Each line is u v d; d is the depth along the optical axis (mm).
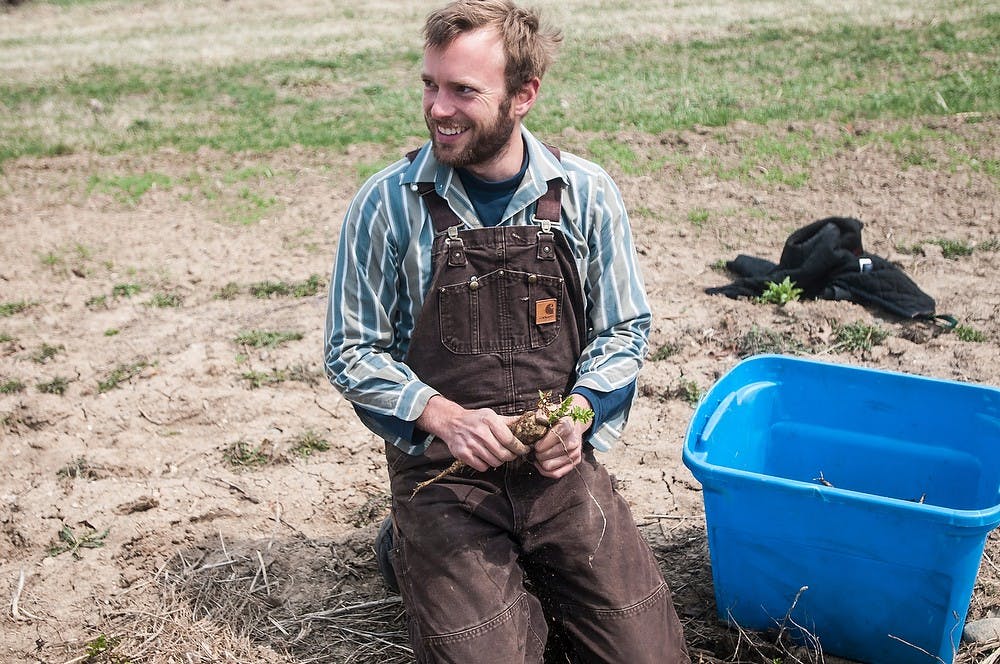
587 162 3150
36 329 6098
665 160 8820
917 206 7516
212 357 5586
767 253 6871
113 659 3445
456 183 2986
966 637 3352
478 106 2842
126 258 7223
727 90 11156
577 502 3043
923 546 2967
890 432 3600
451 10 2844
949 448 3523
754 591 3314
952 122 9289
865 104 10000
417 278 3031
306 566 3881
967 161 8289
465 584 2908
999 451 3363
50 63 15648
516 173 3010
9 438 4902
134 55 15844
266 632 3555
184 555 3967
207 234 7684
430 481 3008
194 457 4664
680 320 5797
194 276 6797
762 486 3045
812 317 5715
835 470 3734
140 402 5125
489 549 2982
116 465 4598
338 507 4250
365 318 3098
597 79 12211
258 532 4109
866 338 5434
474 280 2986
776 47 13211
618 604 3004
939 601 3045
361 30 16969
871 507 2939
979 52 11852
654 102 10875
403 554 3066
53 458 4695
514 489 3031
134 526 4137
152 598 3762
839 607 3201
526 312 3037
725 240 7125
